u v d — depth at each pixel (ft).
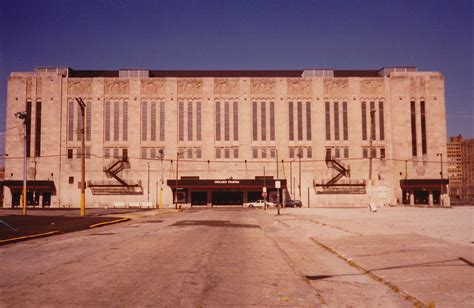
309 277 36.88
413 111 303.68
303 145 302.66
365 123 303.48
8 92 298.35
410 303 27.37
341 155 301.63
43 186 291.79
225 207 299.17
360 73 340.18
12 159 295.48
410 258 43.52
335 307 26.58
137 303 26.48
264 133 303.48
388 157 301.63
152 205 297.33
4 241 61.62
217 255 48.93
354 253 49.75
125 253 49.96
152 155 301.02
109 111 301.43
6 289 30.27
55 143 297.94
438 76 305.12
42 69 315.17
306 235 78.95
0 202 331.36
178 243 61.67
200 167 301.43
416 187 295.07
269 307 26.21
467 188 506.89
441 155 301.02
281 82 304.91
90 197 298.56
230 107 304.71
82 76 331.16
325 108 304.09
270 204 288.30
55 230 82.74
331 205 300.61
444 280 32.68
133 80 302.86
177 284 32.24
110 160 299.17
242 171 301.22
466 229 78.84
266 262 43.93
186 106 304.30
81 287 30.99
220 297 28.48
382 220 112.16
